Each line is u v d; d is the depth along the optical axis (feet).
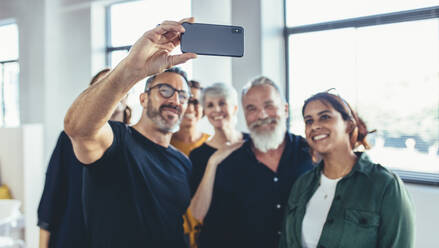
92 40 13.69
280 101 5.71
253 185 5.77
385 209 3.88
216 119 6.26
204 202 5.92
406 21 8.64
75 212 4.60
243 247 5.74
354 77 9.36
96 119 2.85
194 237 5.86
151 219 4.57
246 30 9.48
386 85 8.95
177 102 4.87
